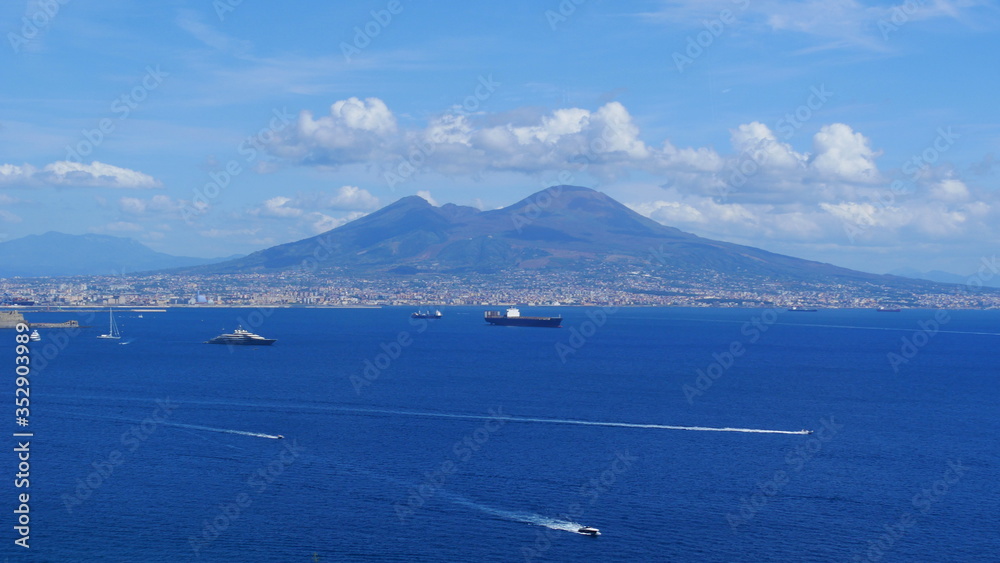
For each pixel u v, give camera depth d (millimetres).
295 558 81375
